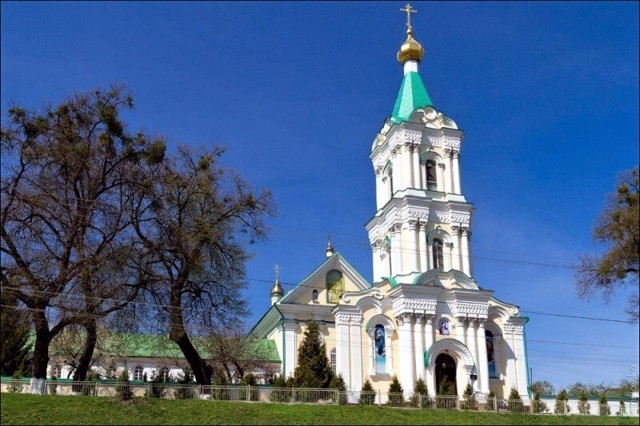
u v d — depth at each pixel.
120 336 50.31
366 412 40.19
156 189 48.72
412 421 37.88
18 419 34.41
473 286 62.75
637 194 44.81
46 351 43.53
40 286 43.25
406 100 70.19
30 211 44.47
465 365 59.75
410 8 74.50
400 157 66.81
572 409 50.12
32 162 45.12
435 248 64.88
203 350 69.12
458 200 66.06
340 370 58.94
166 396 44.22
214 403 40.72
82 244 44.69
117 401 39.03
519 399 55.31
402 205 64.62
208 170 50.47
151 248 47.84
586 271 47.50
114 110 47.19
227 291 51.75
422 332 60.09
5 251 43.31
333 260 68.25
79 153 45.44
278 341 68.25
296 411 39.69
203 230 48.59
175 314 48.56
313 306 65.44
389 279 62.97
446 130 67.88
